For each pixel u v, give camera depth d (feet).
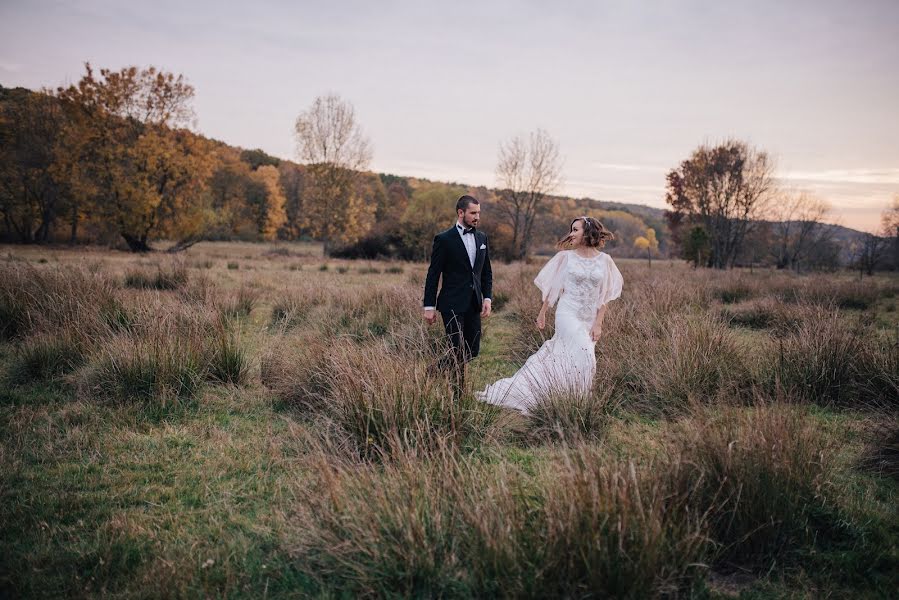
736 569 7.23
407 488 7.58
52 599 6.45
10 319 18.43
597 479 6.81
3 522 7.97
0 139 104.27
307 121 116.47
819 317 19.17
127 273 32.17
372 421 10.37
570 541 6.27
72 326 16.21
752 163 119.03
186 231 104.83
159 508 8.62
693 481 7.83
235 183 186.09
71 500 8.64
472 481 7.66
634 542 6.24
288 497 8.91
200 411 12.78
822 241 110.22
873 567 7.15
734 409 9.91
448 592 6.49
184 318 17.33
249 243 177.37
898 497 8.89
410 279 40.32
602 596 5.98
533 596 5.97
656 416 12.82
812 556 7.39
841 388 13.79
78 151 101.40
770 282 40.96
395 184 208.03
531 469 9.78
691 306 26.35
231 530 8.04
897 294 37.11
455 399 11.43
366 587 6.47
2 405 12.69
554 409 11.90
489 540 6.38
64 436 11.09
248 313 25.53
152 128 102.73
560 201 198.90
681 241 134.31
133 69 100.42
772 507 7.50
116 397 13.00
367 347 14.19
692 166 127.24
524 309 23.15
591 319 14.48
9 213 106.73
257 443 11.10
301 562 7.13
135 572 7.01
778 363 14.74
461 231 14.14
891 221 92.73
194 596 6.56
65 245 107.65
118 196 100.37
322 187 118.83
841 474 9.69
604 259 14.37
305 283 36.88
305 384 13.43
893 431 10.69
